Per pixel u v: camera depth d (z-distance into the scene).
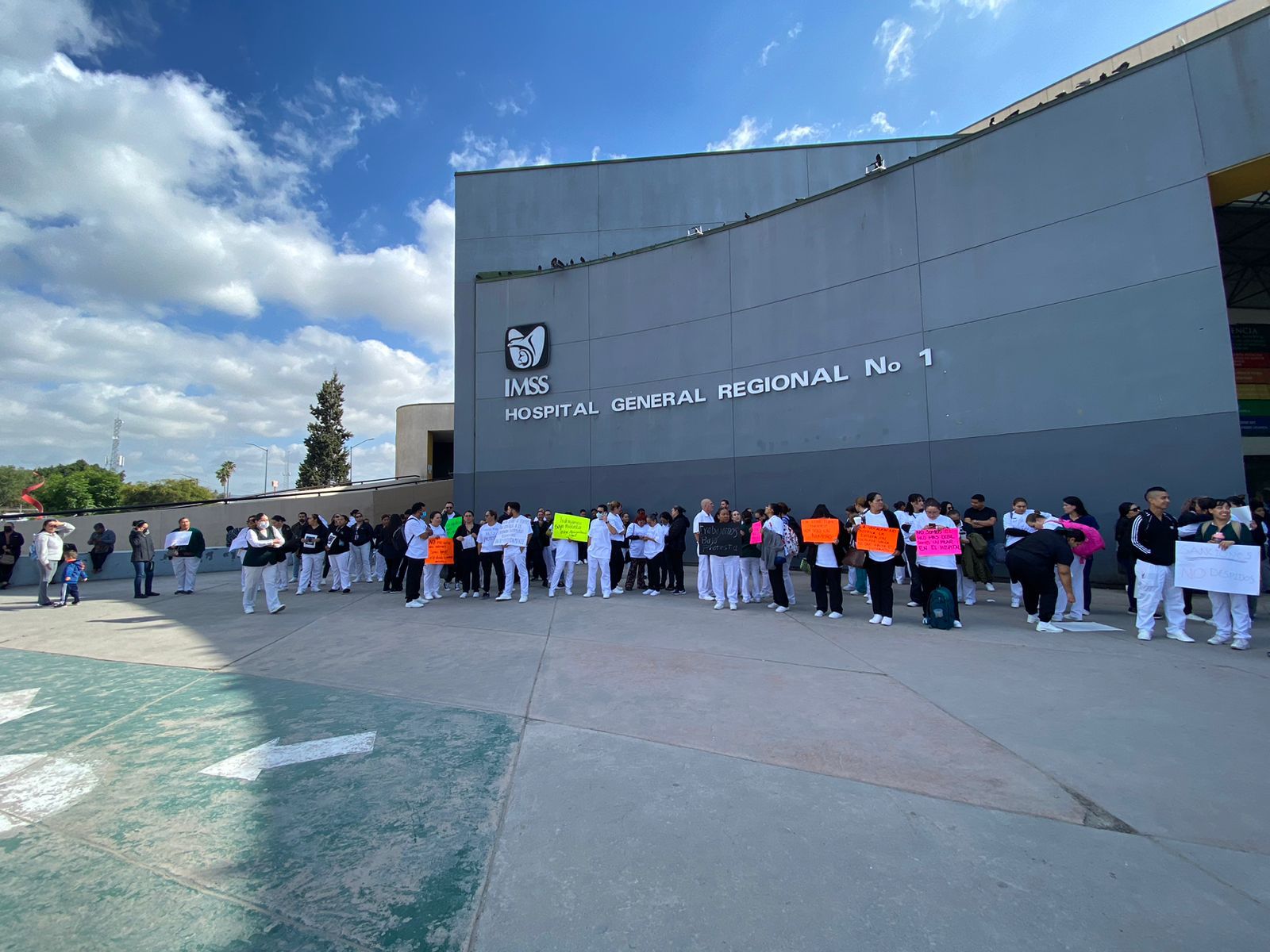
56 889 2.68
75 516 22.94
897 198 13.88
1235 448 9.91
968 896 2.55
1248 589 6.55
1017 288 12.18
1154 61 10.80
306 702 5.25
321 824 3.22
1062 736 4.25
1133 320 10.88
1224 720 4.51
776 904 2.51
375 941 2.33
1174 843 2.95
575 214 20.52
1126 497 10.85
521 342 19.05
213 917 2.48
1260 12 9.89
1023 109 19.09
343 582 12.84
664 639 7.49
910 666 6.09
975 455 12.60
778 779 3.65
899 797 3.42
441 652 6.95
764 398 15.78
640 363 17.62
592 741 4.27
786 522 10.41
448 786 3.62
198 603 11.57
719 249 16.66
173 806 3.45
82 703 5.36
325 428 56.25
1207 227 10.27
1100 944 2.26
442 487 28.69
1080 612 8.73
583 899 2.56
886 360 13.91
